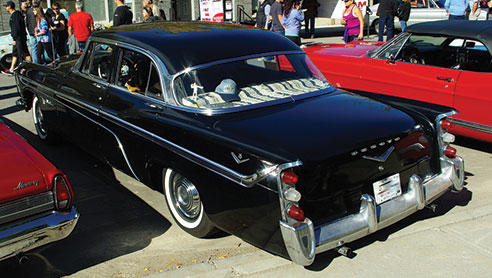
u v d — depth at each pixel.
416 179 3.66
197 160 3.50
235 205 3.30
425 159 3.91
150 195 4.90
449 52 6.16
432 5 16.00
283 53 4.42
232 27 4.73
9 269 3.61
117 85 4.55
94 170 5.55
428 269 3.47
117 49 4.54
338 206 3.30
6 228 3.06
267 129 3.44
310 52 7.67
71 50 11.40
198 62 4.01
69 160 5.85
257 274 3.42
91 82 4.88
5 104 8.72
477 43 5.81
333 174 3.23
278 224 3.07
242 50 4.25
